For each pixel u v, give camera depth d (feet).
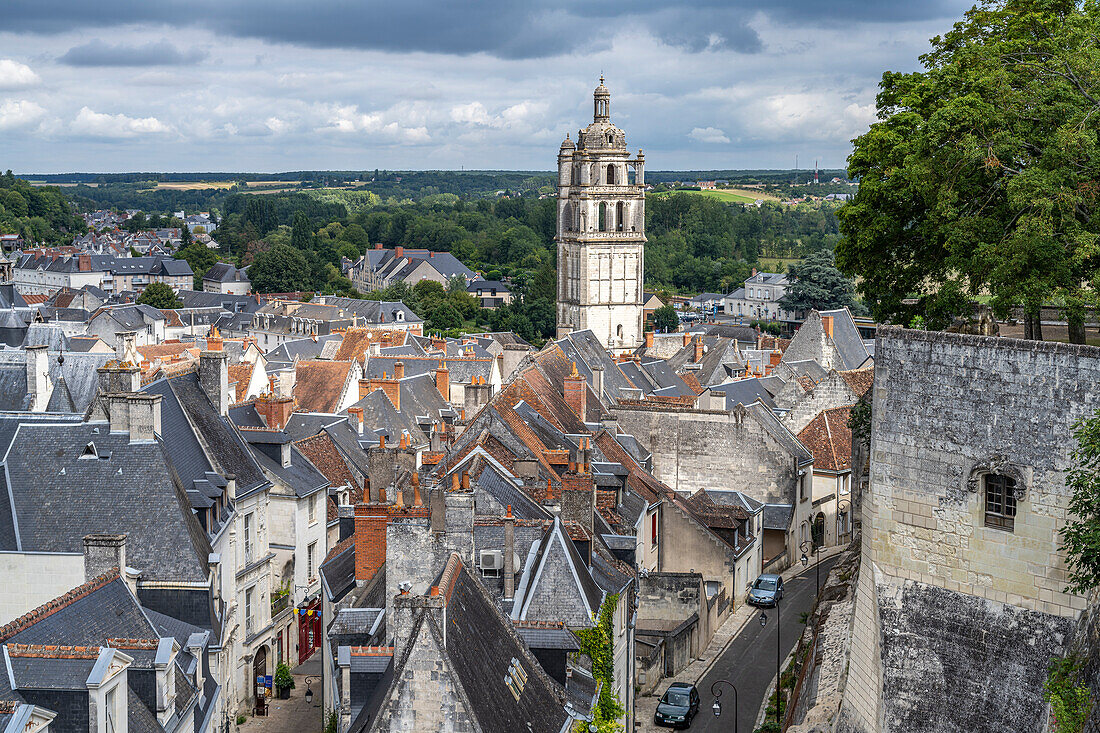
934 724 146.82
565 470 232.53
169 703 154.40
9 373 281.74
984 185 180.65
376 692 141.18
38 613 152.25
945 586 148.15
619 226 627.87
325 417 314.14
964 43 211.20
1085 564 132.46
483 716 127.24
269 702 230.48
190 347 484.74
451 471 197.98
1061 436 136.98
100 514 186.91
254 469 239.09
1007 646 141.59
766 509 323.37
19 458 192.13
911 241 209.97
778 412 371.97
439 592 133.39
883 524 154.30
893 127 210.79
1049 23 193.47
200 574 184.55
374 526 184.85
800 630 275.80
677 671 247.50
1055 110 171.01
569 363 350.64
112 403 194.08
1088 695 128.47
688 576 253.24
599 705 163.94
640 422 330.75
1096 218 164.25
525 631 158.61
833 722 169.17
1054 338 201.98
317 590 260.42
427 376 384.47
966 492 145.69
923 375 149.38
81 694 135.64
